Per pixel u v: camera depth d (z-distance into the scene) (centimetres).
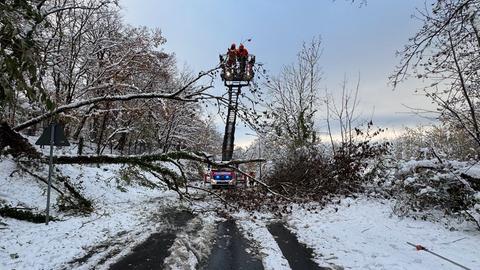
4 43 507
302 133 1998
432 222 968
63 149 2177
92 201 1240
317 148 1722
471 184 996
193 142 4194
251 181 1688
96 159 1255
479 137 952
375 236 855
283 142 1923
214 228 1006
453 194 991
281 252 747
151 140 3225
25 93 538
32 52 526
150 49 2664
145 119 2623
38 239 770
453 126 1123
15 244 718
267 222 1114
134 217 1102
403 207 1077
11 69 498
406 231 888
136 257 681
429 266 620
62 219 988
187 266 636
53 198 1158
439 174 1009
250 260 689
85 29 2283
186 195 1473
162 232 912
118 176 1739
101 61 2319
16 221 896
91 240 793
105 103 2350
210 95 1219
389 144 1558
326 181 1529
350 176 1516
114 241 799
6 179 1139
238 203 1410
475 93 943
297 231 973
